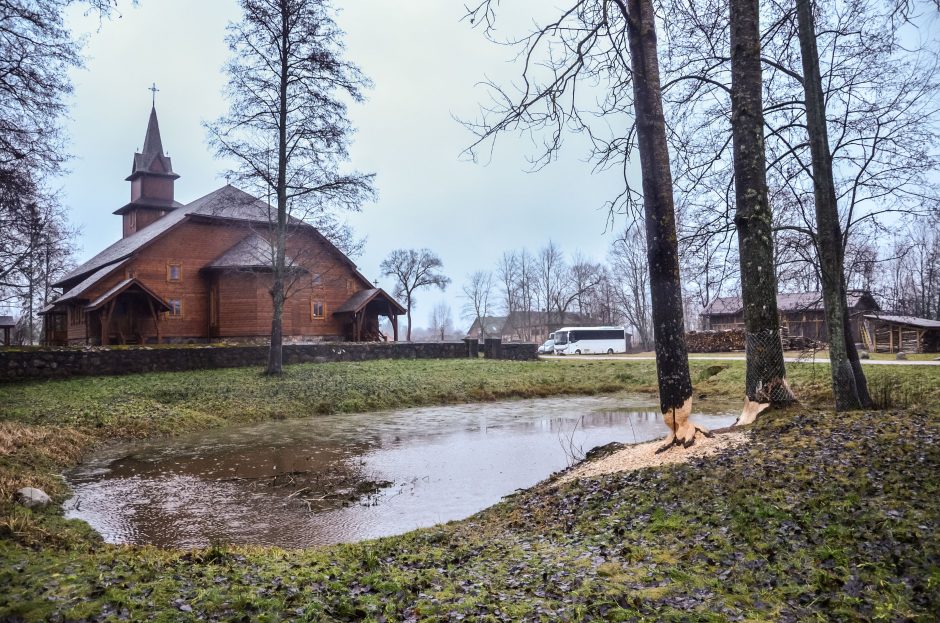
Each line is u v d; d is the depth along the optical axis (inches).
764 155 407.8
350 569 217.2
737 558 204.1
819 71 411.8
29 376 916.0
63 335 1727.4
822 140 409.1
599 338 2288.4
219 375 1005.2
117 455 544.4
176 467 490.9
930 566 182.4
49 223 1087.6
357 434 653.3
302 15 969.5
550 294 3410.4
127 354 1005.8
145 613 158.1
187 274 1541.6
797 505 239.5
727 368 1073.5
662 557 210.7
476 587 190.2
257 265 1368.1
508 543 252.5
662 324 355.9
